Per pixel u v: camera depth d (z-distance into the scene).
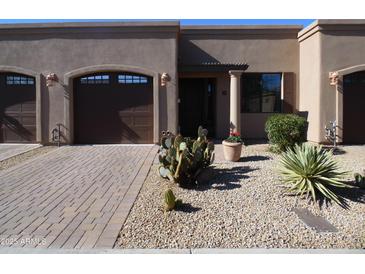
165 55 12.76
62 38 12.78
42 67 12.87
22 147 12.53
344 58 12.55
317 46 12.70
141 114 13.20
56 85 12.89
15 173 8.53
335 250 4.50
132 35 12.73
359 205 5.96
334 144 12.33
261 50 14.90
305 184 6.35
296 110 14.91
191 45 14.91
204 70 13.26
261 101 15.24
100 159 10.22
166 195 5.70
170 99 12.84
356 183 6.80
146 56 12.77
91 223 5.30
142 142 13.23
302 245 4.66
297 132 10.31
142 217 5.52
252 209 5.80
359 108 13.04
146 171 8.61
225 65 13.27
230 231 5.04
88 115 13.28
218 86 14.80
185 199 6.23
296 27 14.77
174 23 12.60
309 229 5.11
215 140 14.35
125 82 13.16
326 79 12.58
